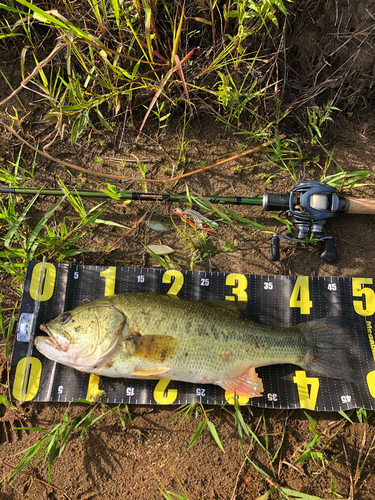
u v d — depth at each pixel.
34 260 0.61
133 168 0.65
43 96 0.61
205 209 0.62
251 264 0.63
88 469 0.57
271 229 0.64
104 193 0.61
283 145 0.64
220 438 0.58
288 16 0.60
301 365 0.56
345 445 0.58
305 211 0.58
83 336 0.54
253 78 0.63
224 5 0.57
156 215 0.64
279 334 0.56
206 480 0.57
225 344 0.55
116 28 0.60
